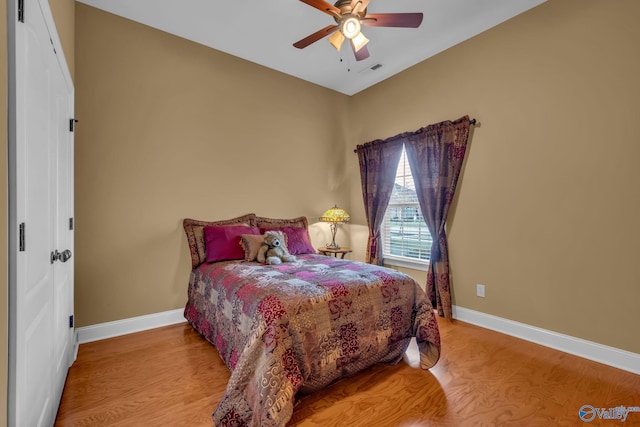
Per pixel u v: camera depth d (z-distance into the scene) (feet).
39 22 4.18
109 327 8.57
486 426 5.02
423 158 10.84
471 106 9.74
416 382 6.30
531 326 8.37
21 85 3.40
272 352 4.93
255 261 9.33
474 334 8.80
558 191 7.86
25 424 3.51
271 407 4.55
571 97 7.63
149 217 9.23
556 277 7.91
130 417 5.24
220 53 10.71
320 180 13.50
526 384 6.22
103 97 8.54
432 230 10.51
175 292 9.66
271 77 12.00
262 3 8.31
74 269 8.07
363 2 6.47
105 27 8.61
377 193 12.92
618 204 6.93
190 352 7.66
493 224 9.18
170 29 9.49
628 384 6.20
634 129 6.70
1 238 2.94
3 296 2.99
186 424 5.08
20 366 3.26
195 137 10.13
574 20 7.58
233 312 6.56
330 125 13.84
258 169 11.60
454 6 8.31
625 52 6.82
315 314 5.73
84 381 6.30
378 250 12.82
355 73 12.33
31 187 3.81
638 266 6.68
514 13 8.59
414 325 7.14
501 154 9.00
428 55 10.91
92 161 8.35
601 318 7.18
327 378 5.77
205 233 9.84
